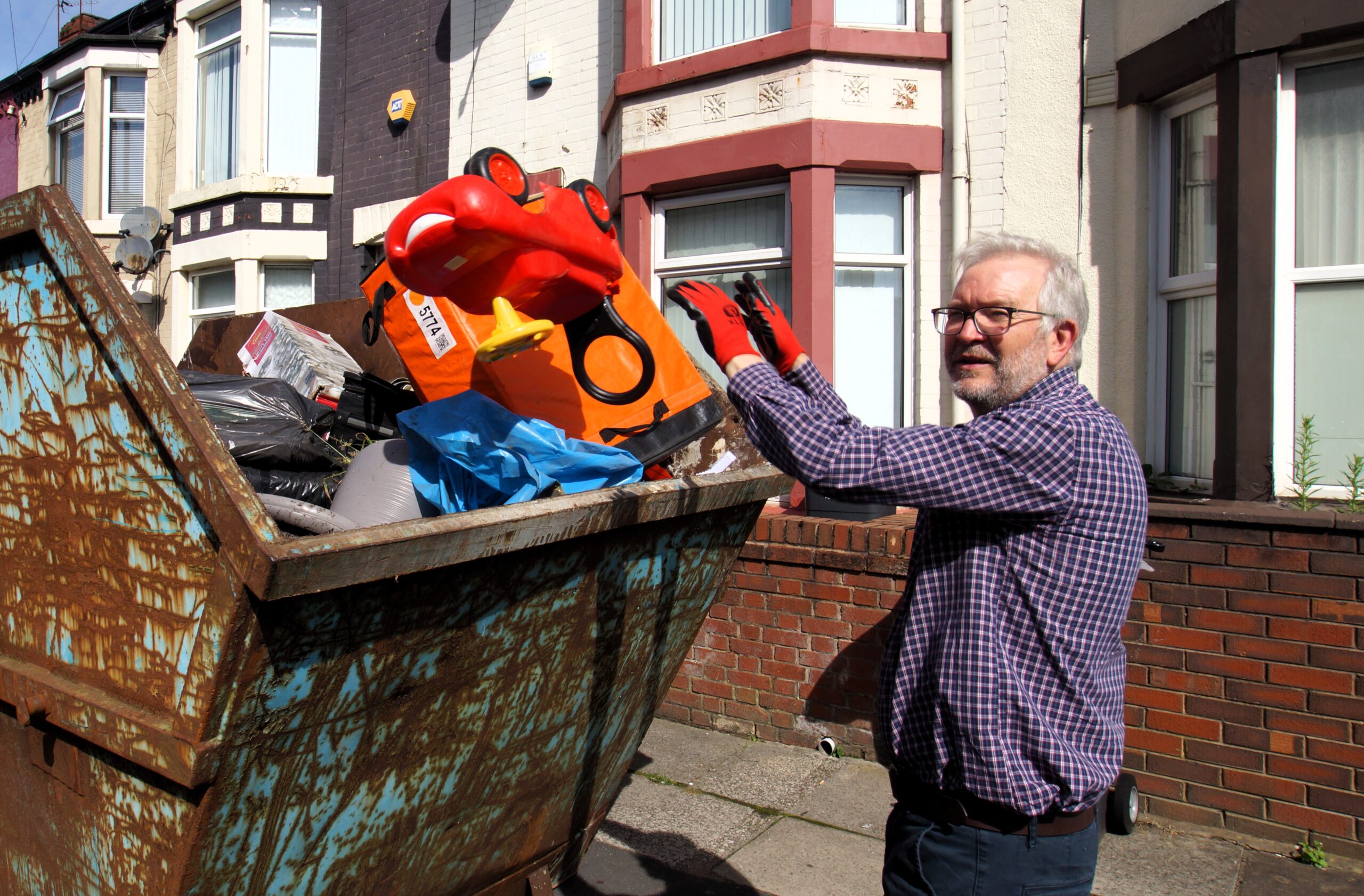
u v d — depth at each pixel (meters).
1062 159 4.61
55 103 11.74
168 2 10.02
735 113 5.18
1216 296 3.86
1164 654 3.42
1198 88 4.06
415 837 2.03
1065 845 1.59
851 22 5.12
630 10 5.64
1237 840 3.27
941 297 5.05
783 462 1.60
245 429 2.69
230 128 9.55
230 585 1.42
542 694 2.15
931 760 1.64
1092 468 1.53
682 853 3.22
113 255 10.48
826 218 4.92
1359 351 3.62
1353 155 3.65
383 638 1.66
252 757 1.56
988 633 1.57
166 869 1.63
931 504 1.54
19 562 1.89
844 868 3.14
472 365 2.35
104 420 1.65
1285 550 3.20
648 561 2.30
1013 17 4.73
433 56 7.49
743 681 4.30
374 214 7.94
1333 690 3.13
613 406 2.43
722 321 1.68
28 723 1.82
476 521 1.68
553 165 6.55
